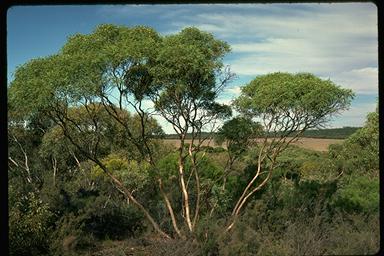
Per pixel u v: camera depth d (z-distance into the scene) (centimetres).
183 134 1090
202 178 1261
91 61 947
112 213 1166
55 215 1067
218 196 1130
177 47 959
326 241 770
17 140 1805
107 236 1100
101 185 1563
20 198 1027
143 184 1444
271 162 1155
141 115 1100
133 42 978
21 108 996
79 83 945
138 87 1047
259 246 807
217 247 852
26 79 966
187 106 1059
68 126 1283
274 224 930
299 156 1406
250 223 919
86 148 1253
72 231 1000
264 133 1113
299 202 977
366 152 1438
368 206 931
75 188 1437
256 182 1182
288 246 775
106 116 1277
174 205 1215
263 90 1048
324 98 991
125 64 981
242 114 1127
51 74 943
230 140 1158
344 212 898
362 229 781
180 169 1095
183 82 986
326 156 1501
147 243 1034
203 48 1010
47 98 953
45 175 1560
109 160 1625
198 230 916
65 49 1016
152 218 1186
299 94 1031
